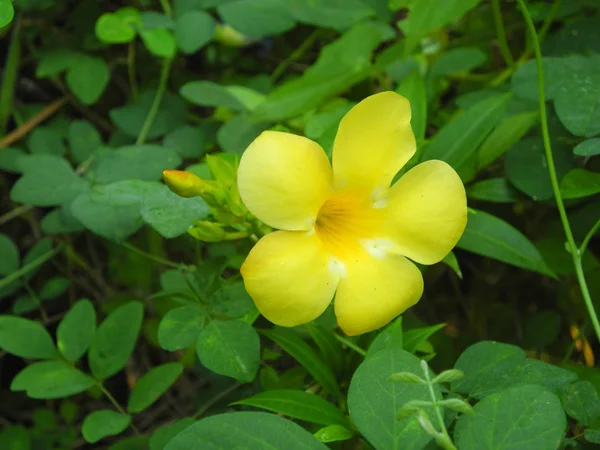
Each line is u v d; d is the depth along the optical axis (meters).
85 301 0.36
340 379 0.34
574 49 0.41
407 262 0.30
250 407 0.37
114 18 0.42
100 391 0.37
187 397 0.47
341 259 0.30
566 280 0.41
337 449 0.31
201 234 0.32
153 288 0.45
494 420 0.26
